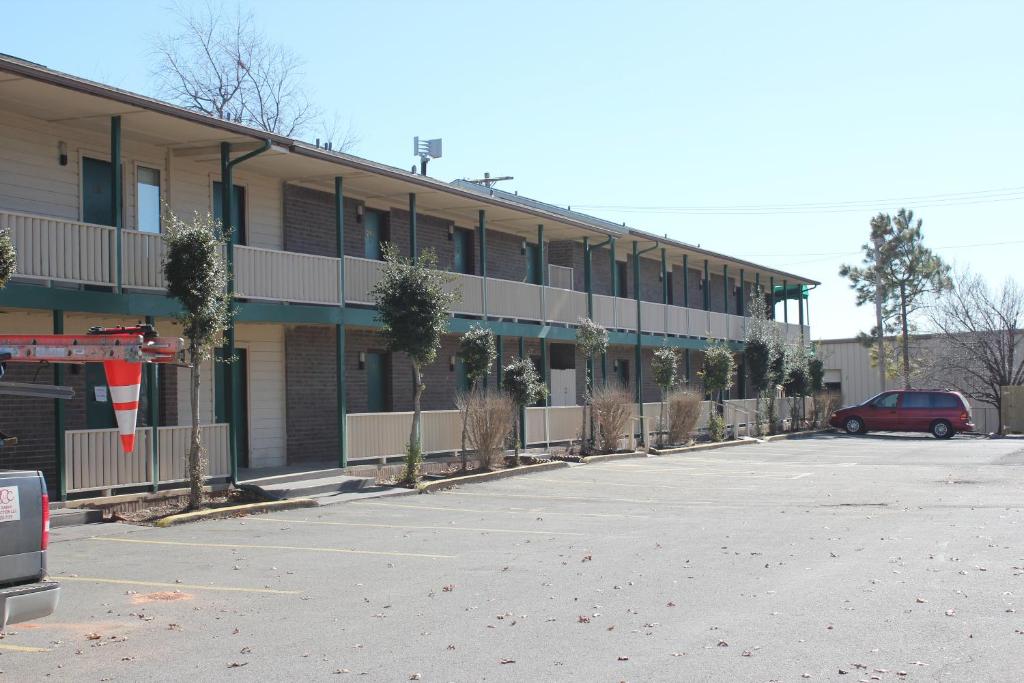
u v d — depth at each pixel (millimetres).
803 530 13992
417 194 23781
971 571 10617
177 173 19297
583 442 27297
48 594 7004
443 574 10883
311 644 7965
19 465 15969
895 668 6988
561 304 29078
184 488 17156
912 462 26500
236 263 18344
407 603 9438
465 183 35406
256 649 7840
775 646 7633
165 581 10594
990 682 6629
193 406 15805
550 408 27250
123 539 13398
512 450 25453
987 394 45750
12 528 7012
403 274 20250
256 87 42969
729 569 10930
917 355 47969
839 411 41375
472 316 25750
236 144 18516
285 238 21859
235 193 20766
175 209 19188
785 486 20375
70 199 17297
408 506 17141
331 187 22641
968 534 13359
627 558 11742
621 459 27438
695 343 37531
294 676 7059
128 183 18312
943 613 8656
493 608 9164
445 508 16875
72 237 15203
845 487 20125
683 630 8195
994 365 45000
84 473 15211
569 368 33062
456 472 21734
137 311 16188
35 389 7207
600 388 29047
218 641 8117
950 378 47000
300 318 19688
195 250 15508
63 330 15945
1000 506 16578
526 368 24078
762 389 39188
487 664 7277
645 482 21234
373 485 19688
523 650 7656
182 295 15523
